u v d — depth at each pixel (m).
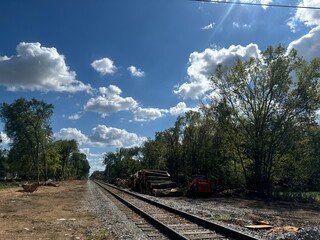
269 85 30.20
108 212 17.00
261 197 28.50
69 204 22.44
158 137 54.09
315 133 30.23
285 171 30.94
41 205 21.70
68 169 141.38
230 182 35.06
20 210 18.55
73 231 11.39
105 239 9.75
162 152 50.06
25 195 31.77
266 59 30.12
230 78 32.03
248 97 31.45
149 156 58.22
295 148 30.22
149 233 10.45
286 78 29.66
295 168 30.47
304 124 29.42
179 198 27.95
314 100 28.69
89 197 29.78
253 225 11.84
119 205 21.08
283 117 29.72
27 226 12.56
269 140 30.11
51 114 75.25
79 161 166.25
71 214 16.47
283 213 16.56
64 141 119.19
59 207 20.25
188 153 42.62
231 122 32.94
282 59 29.58
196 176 31.02
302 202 24.23
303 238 8.61
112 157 129.62
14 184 56.69
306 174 30.61
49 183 57.00
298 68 29.31
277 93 30.03
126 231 10.95
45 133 76.31
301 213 16.69
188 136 42.38
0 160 90.25
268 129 30.45
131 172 78.50
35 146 75.75
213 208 18.55
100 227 12.05
